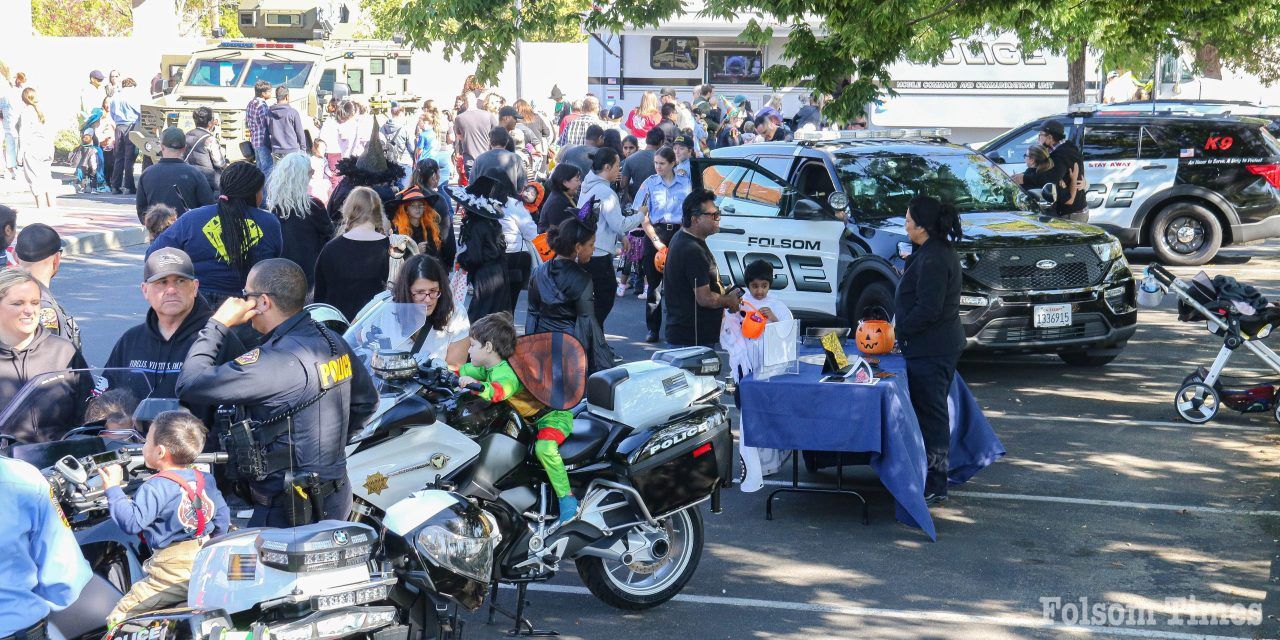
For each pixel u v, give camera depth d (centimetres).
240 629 383
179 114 2252
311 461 452
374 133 1034
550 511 570
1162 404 1015
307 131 2119
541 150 1911
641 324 1345
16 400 506
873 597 623
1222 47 1833
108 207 2145
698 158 1262
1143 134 1756
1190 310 978
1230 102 2067
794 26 1081
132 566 459
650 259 1220
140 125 2305
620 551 575
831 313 1136
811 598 623
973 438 785
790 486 820
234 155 2227
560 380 548
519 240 990
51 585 383
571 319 778
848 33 988
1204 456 869
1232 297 943
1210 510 755
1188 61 2650
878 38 995
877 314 812
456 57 3102
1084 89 2219
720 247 1220
